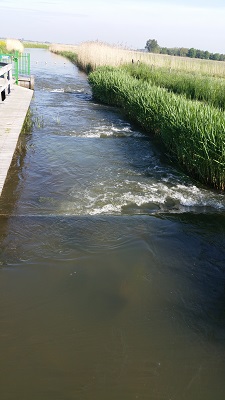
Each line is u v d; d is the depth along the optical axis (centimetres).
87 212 618
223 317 389
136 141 1107
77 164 866
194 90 1542
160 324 372
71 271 443
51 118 1323
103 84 1725
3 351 326
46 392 293
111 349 337
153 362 327
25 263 452
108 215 602
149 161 930
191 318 384
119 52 2886
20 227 541
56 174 796
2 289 404
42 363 317
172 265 474
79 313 378
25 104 1211
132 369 318
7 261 453
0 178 594
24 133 1088
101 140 1090
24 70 2748
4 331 347
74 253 480
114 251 492
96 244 505
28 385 297
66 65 3744
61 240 510
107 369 317
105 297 403
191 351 342
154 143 1095
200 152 773
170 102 1066
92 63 2759
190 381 312
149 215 614
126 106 1448
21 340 339
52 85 2220
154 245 517
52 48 6431
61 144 1013
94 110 1547
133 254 488
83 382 303
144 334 358
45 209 621
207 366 328
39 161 872
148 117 1187
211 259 497
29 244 494
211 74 2384
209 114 831
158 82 1805
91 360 324
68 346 337
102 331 357
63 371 312
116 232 543
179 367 325
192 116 851
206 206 683
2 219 566
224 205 694
